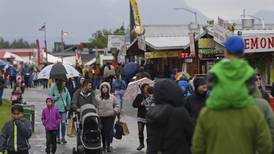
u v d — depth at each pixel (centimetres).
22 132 1183
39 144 1886
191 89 1931
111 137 1691
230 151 605
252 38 2942
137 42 4656
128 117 2742
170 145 807
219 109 611
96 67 3997
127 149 1741
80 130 1520
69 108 1873
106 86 1689
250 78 605
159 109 817
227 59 619
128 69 3434
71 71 2148
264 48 2903
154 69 4625
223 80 600
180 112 815
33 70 5794
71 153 1678
